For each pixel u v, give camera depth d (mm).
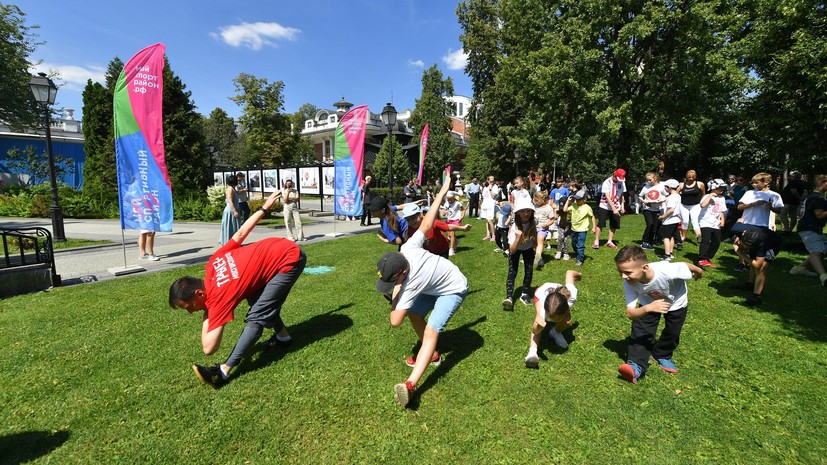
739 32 15633
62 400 2992
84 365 3508
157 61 7051
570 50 16719
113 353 3734
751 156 26109
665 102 16781
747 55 10930
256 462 2416
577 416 2846
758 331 4309
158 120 7188
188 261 7973
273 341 3877
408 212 4129
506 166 33688
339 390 3150
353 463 2406
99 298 5363
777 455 2471
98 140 20281
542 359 3697
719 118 18797
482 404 3000
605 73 17328
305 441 2592
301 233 10570
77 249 9391
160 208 7445
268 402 2992
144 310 4891
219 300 3111
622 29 15312
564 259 7812
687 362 3641
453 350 3873
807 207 6086
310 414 2855
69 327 4344
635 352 3354
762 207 5980
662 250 8477
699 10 14414
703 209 7023
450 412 2898
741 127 25875
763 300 5266
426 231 3295
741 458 2455
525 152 24234
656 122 18141
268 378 3318
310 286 5934
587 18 16922
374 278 6371
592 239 10156
